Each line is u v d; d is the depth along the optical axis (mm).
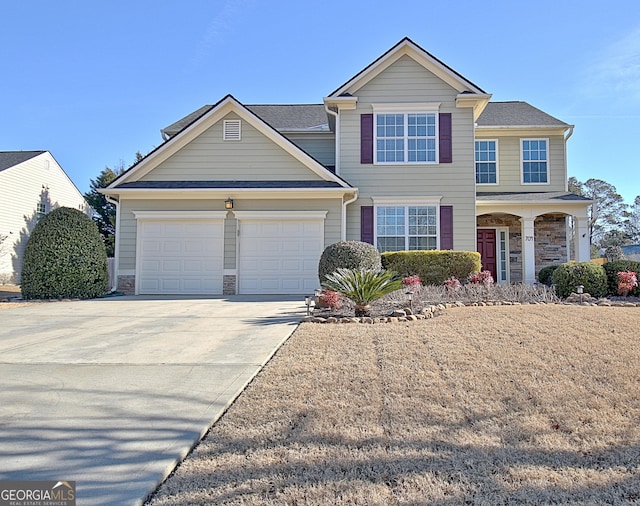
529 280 15281
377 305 9609
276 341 6523
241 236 13938
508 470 2811
